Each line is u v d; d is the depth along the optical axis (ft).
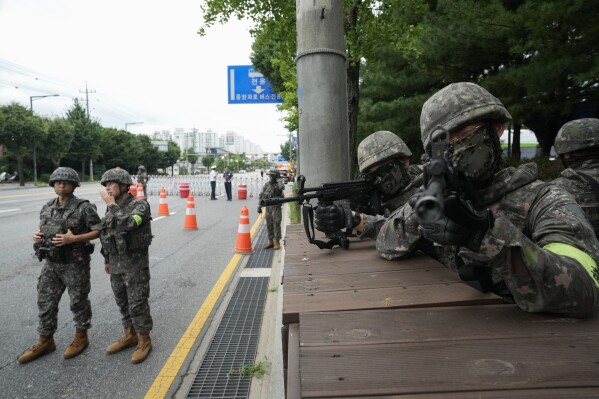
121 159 176.96
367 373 3.06
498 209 4.33
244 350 11.79
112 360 11.41
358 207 8.38
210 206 53.52
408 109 30.30
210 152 430.20
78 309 11.80
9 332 13.32
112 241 11.23
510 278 3.43
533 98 23.90
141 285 11.51
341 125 10.42
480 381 2.88
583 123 9.23
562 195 4.04
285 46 20.75
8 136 102.83
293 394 3.21
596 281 3.55
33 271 20.30
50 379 10.46
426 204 2.45
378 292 4.88
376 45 18.83
